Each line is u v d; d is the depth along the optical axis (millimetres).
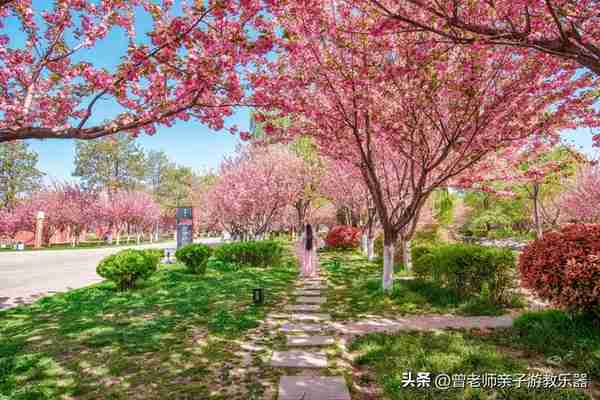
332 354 4809
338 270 13172
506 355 4559
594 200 23797
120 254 10422
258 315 6949
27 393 3699
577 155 7340
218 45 4102
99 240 58344
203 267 12930
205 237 75688
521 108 6441
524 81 6043
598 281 4688
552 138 7336
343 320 6523
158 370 4379
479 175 8578
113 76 4270
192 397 3676
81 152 55812
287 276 12188
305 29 5480
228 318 6617
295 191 21281
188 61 4191
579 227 5516
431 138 8781
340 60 6469
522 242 30469
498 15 4031
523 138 6766
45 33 4707
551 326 5238
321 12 5328
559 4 3459
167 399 3639
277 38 5109
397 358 4379
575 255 4988
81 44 4637
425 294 8156
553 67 5590
